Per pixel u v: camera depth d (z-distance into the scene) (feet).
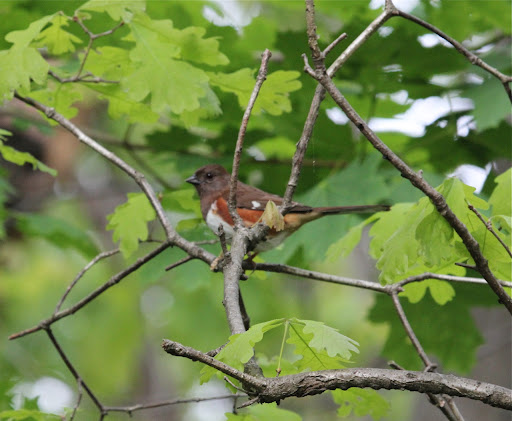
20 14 32.12
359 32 32.07
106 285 24.40
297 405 57.72
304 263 35.24
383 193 32.09
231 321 16.53
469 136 35.22
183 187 36.81
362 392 20.86
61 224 41.04
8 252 59.57
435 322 37.35
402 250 17.83
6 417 22.67
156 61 24.09
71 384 60.13
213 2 36.45
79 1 31.60
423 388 14.58
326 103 36.14
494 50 34.40
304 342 16.60
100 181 71.00
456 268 24.07
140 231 25.35
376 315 37.88
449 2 33.68
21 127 38.68
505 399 14.55
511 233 17.75
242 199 31.58
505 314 45.93
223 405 64.95
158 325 69.00
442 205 16.65
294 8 41.63
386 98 37.60
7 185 40.86
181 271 34.96
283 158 39.52
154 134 37.29
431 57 32.94
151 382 71.05
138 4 23.45
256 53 37.70
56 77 24.81
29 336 61.11
